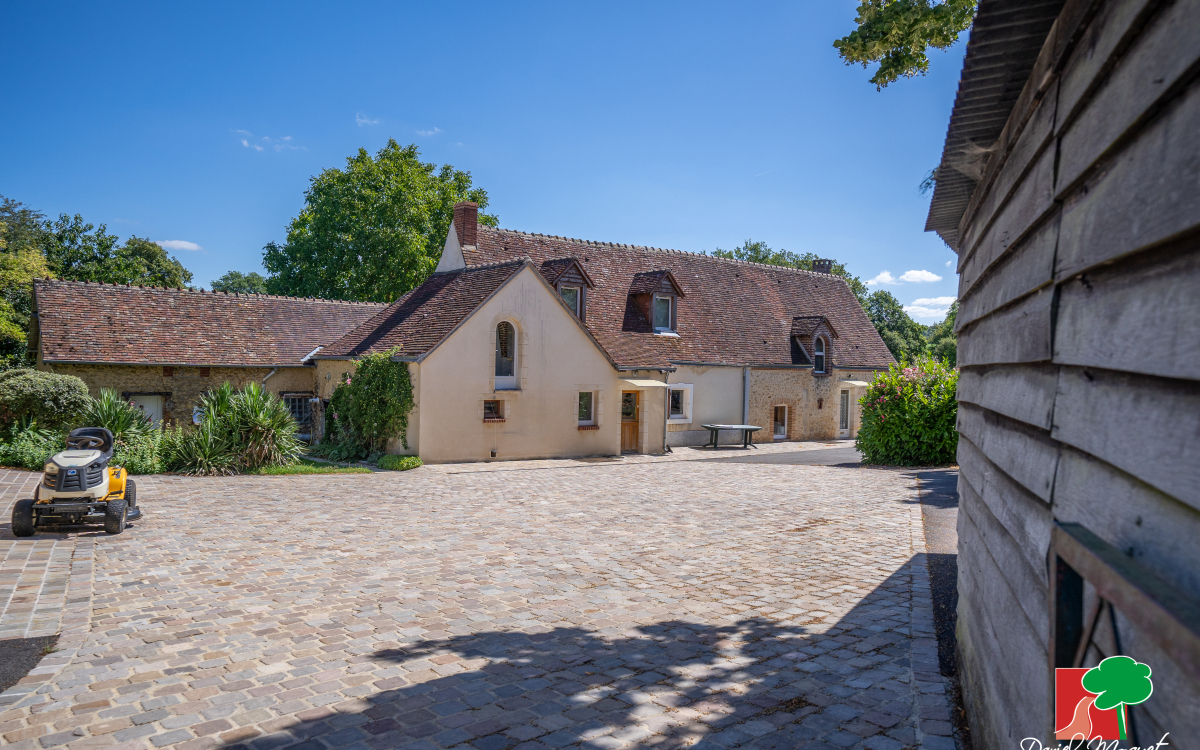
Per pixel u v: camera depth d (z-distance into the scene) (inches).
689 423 1028.5
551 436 837.2
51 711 186.1
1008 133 123.9
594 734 174.7
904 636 243.4
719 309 1131.9
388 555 359.6
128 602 278.2
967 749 160.9
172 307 979.9
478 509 498.3
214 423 679.1
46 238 1795.0
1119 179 68.0
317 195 1502.2
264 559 348.2
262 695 196.4
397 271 1433.3
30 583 299.7
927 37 270.2
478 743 170.2
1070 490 83.0
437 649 231.9
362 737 173.2
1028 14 90.0
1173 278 55.9
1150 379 60.6
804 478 669.3
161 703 191.2
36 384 647.8
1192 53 50.9
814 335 1163.3
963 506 192.7
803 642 238.8
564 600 287.1
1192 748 50.8
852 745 167.5
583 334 858.8
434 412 753.6
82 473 388.2
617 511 492.1
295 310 1079.0
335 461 794.8
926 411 735.7
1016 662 109.0
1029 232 107.7
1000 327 130.1
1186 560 53.1
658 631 250.8
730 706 190.1
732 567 339.6
